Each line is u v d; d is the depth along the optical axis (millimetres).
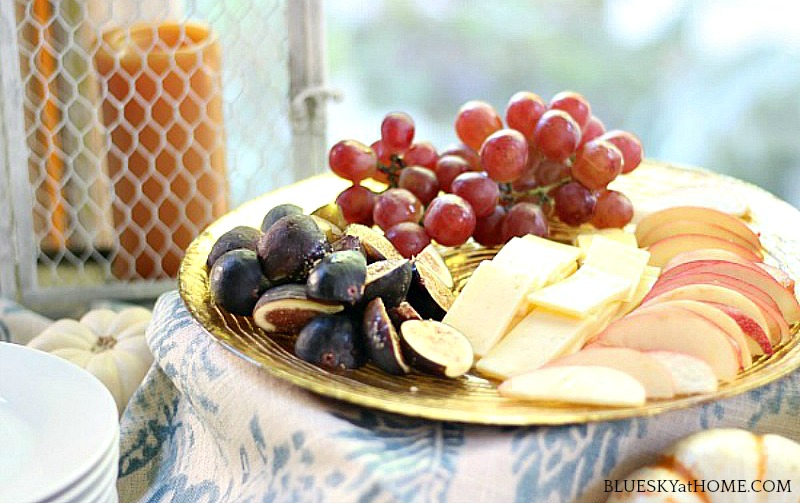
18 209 894
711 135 1341
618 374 630
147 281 926
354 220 782
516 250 715
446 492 608
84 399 644
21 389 651
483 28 1333
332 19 1323
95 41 893
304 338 653
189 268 730
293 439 635
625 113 1354
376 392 631
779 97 1305
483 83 1354
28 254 903
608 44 1330
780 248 776
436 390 640
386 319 650
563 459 628
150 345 727
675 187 869
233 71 941
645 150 1361
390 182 815
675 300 678
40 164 900
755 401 665
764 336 661
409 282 673
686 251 756
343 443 621
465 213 747
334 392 625
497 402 629
